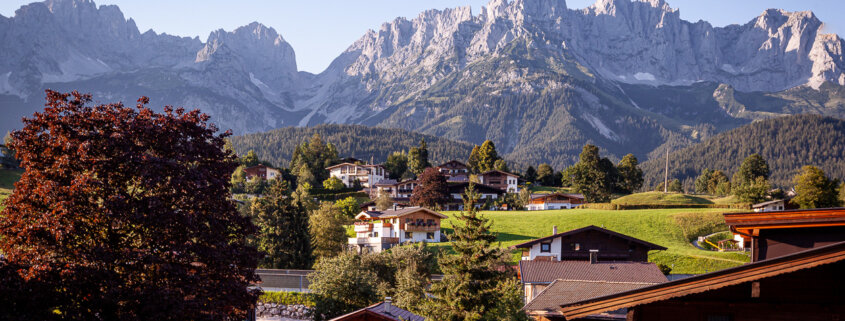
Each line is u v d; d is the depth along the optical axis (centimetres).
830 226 1467
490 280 4472
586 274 5038
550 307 3139
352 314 4144
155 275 2411
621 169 19988
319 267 6481
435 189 14425
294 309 6303
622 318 2253
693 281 1448
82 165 2416
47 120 2475
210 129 2833
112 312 2266
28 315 2062
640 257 7294
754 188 12575
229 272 2581
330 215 9650
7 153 14438
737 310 1516
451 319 4406
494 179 18688
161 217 2356
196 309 2291
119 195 2350
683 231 10475
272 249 8338
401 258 6819
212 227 2562
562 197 15488
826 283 1447
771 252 1540
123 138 2439
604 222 10938
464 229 4603
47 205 2348
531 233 10481
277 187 8744
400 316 4378
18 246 2353
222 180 2684
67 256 2311
